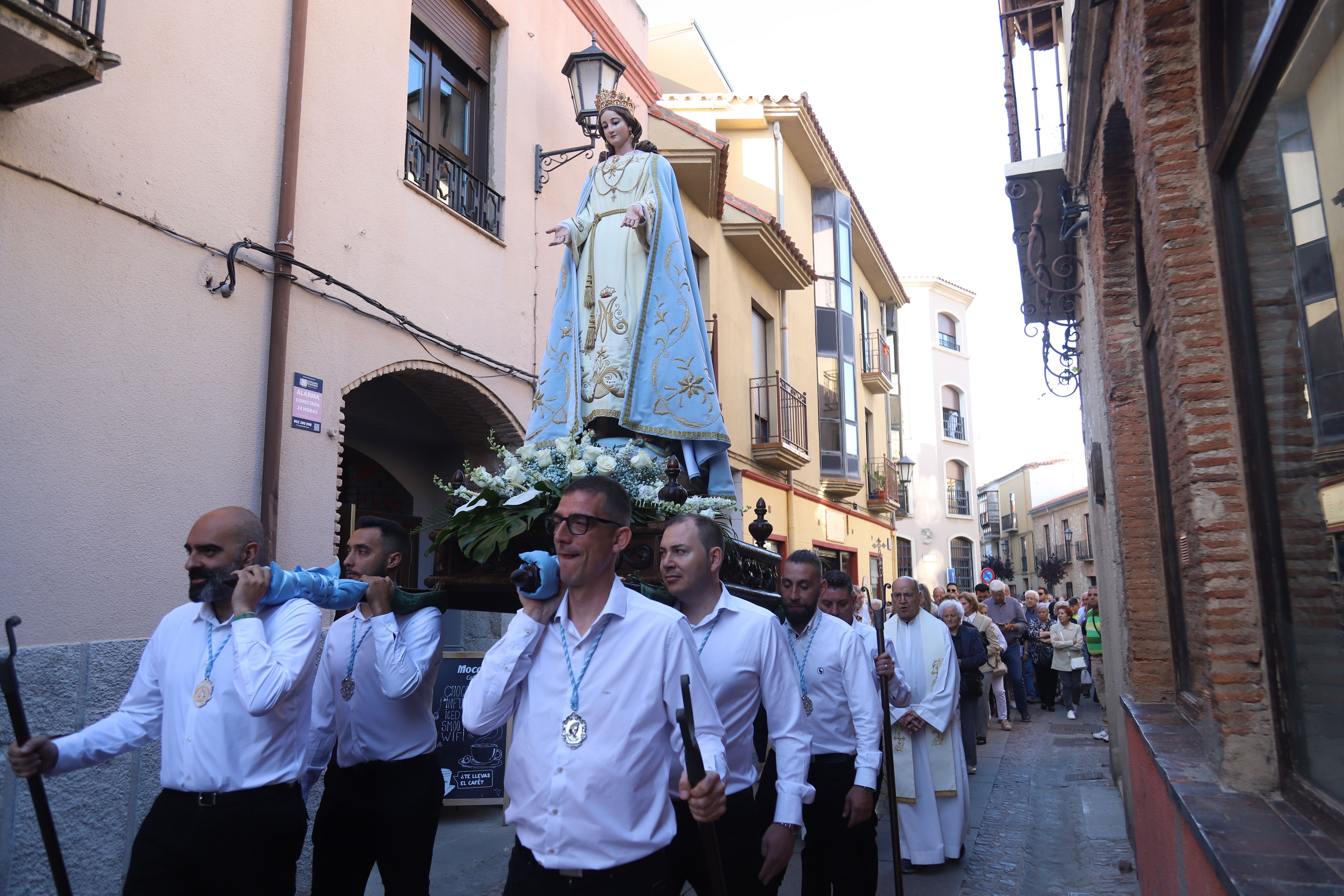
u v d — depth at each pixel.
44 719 4.02
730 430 13.21
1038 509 47.78
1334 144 2.13
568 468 3.67
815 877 4.07
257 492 5.34
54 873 2.64
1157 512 5.43
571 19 9.16
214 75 5.16
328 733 3.84
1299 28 2.28
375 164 6.44
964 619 9.42
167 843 2.89
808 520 16.89
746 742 3.27
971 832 6.97
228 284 5.18
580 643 2.49
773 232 13.90
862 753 3.87
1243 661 2.94
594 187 4.92
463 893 5.29
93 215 4.43
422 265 6.85
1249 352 2.91
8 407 4.01
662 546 3.43
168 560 4.74
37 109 4.16
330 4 6.12
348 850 3.75
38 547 4.11
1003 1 7.63
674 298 4.63
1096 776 8.82
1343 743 2.28
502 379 7.73
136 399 4.61
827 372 18.39
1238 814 2.65
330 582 3.37
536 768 2.41
